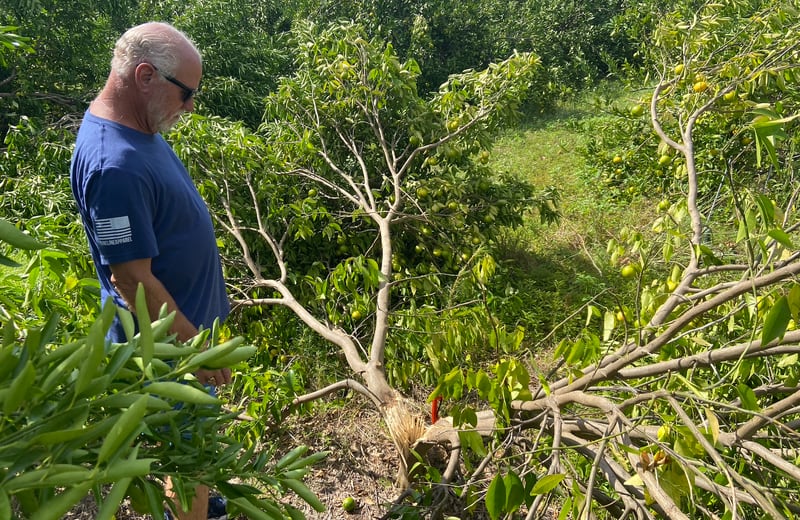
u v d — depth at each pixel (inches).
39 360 37.1
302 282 168.9
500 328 97.9
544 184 308.5
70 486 34.3
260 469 52.2
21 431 34.7
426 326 140.1
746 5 179.3
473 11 502.6
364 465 133.6
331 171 203.3
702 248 99.9
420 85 466.9
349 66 191.8
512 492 73.7
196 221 91.7
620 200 270.1
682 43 171.0
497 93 194.1
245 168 176.4
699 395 75.7
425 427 118.4
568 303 198.2
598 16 549.0
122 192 80.7
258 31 420.5
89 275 117.4
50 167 195.5
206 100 299.7
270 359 160.9
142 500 45.8
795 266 72.7
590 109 408.2
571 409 122.2
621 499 83.1
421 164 211.5
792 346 76.9
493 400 89.1
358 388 123.0
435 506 102.0
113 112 85.6
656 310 103.3
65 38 284.0
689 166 117.6
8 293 100.6
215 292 98.9
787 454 87.0
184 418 50.8
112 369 39.2
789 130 186.2
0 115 258.1
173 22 322.3
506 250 237.3
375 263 129.0
